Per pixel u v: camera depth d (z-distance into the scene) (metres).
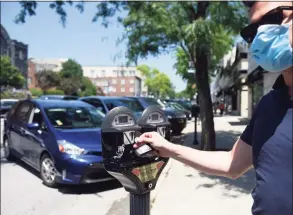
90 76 128.75
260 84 20.62
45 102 7.95
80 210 5.59
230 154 1.93
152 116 2.44
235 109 37.94
